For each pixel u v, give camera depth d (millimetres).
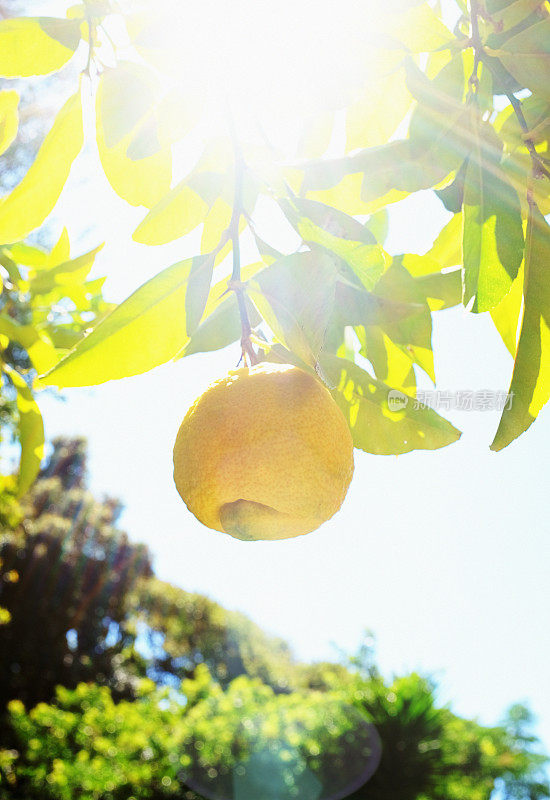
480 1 450
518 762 4891
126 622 8484
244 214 435
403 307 420
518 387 410
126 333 439
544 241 426
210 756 3775
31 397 750
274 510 393
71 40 477
